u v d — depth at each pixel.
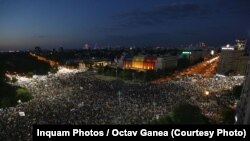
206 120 154.12
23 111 187.12
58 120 163.50
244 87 127.88
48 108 196.00
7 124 155.50
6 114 179.38
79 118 168.12
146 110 189.50
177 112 157.75
